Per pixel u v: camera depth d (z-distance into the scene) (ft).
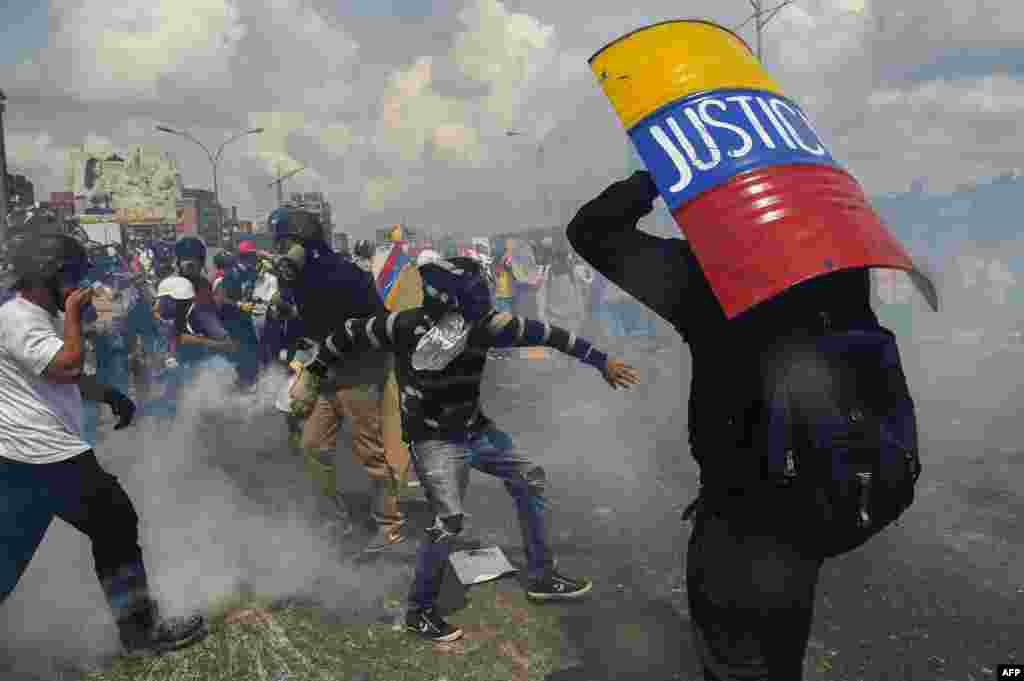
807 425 5.06
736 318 5.40
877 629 9.77
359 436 12.46
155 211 222.69
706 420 5.64
